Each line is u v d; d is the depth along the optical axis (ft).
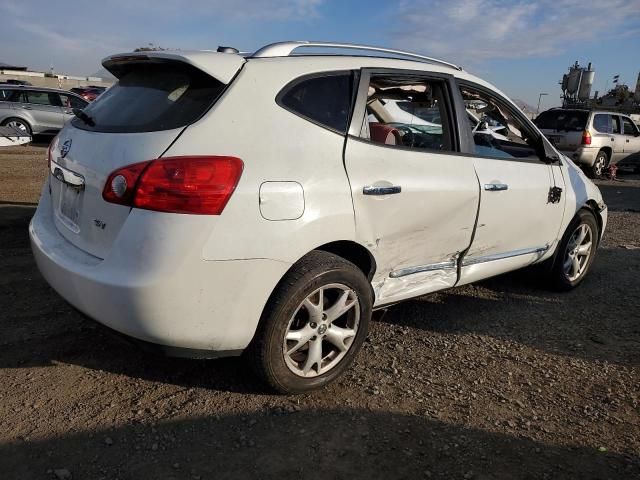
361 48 10.46
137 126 8.39
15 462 7.48
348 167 9.20
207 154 7.81
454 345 11.62
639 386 10.27
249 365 8.91
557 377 10.50
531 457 8.11
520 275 16.11
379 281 10.27
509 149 13.98
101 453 7.75
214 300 7.93
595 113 45.11
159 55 8.99
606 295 15.29
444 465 7.85
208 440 8.14
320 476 7.53
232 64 8.71
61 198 9.64
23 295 12.75
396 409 9.14
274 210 8.17
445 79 11.42
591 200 15.44
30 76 183.83
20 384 9.29
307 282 8.64
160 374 9.80
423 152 10.58
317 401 9.25
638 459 8.17
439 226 10.77
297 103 8.98
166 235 7.53
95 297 7.91
